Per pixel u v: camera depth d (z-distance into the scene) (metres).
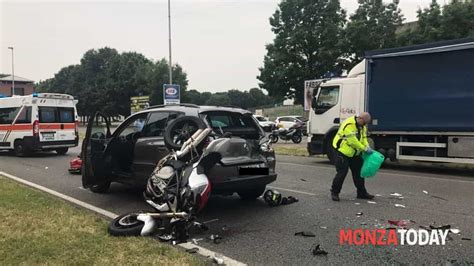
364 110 12.34
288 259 4.53
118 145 7.75
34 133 15.52
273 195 7.07
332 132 13.01
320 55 38.31
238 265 4.34
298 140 24.06
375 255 4.63
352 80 12.68
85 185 7.71
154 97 59.16
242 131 6.81
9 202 6.94
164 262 4.25
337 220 6.12
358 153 7.48
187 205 5.20
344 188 8.77
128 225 5.29
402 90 11.56
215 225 5.89
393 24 35.84
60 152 17.34
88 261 4.24
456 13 30.25
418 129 11.30
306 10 40.66
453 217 6.24
